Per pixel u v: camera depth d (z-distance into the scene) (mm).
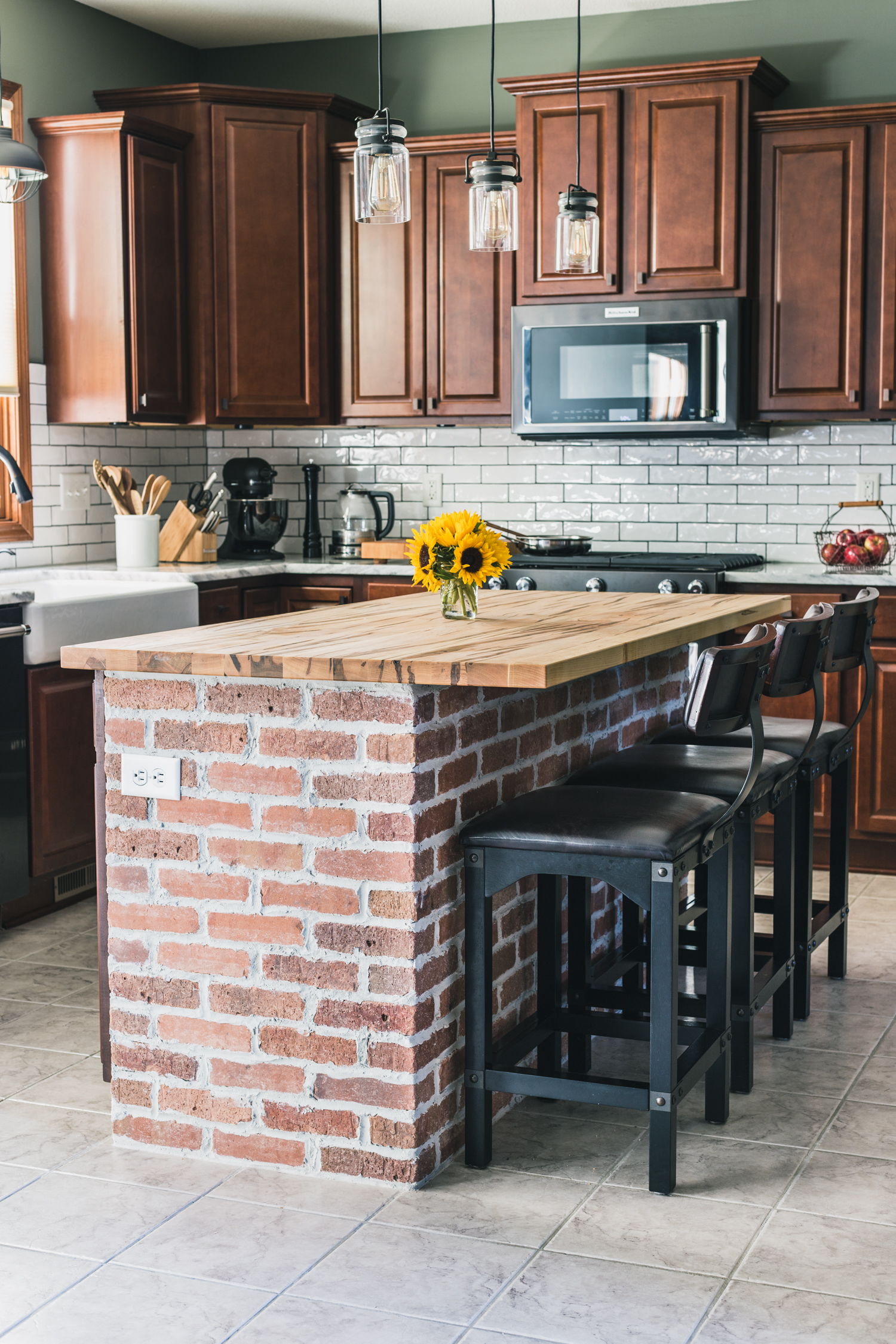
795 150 4617
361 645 2461
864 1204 2312
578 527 5379
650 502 5262
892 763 4332
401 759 2283
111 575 4754
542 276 4902
